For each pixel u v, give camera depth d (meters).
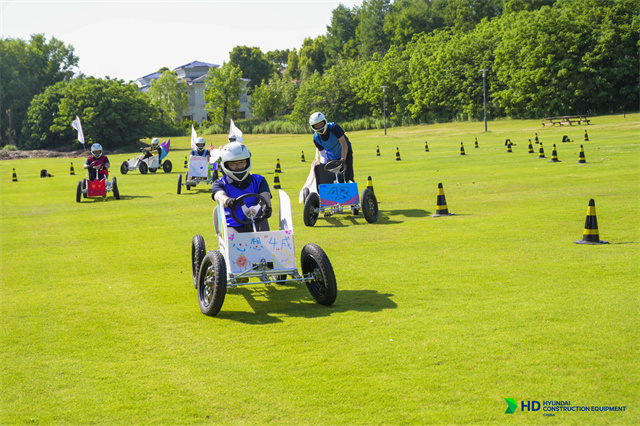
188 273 8.52
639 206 11.83
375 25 123.69
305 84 91.81
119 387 4.56
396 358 4.86
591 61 60.44
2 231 13.35
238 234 6.52
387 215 12.98
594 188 14.72
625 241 8.95
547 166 20.62
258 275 6.48
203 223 13.25
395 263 8.39
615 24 60.56
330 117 89.06
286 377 4.60
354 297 6.79
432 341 5.19
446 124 71.81
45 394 4.50
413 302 6.44
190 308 6.68
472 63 74.62
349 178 13.11
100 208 16.91
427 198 15.29
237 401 4.24
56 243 11.52
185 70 111.94
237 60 131.38
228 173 7.15
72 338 5.76
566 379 4.31
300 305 6.65
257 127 86.00
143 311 6.62
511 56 66.81
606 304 5.98
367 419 3.89
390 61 84.44
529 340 5.09
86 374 4.84
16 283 8.24
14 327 6.18
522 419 3.80
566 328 5.34
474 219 11.66
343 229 11.52
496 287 6.86
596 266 7.58
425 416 3.89
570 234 9.71
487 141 40.25
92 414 4.14
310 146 51.03
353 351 5.06
